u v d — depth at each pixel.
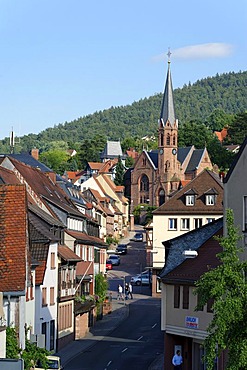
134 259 148.12
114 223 184.38
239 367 32.56
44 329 63.09
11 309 44.75
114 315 90.81
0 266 44.56
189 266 55.44
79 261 74.00
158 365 59.66
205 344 33.59
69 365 59.84
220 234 57.34
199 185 110.38
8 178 70.38
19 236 45.41
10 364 28.92
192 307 53.44
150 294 111.12
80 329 75.88
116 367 58.97
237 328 33.38
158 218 109.50
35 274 60.38
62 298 68.62
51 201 78.31
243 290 33.66
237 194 47.91
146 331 78.62
